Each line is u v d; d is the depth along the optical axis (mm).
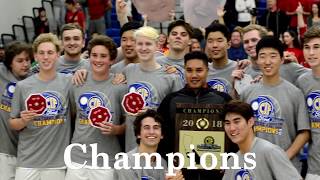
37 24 25000
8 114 11258
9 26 25891
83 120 10539
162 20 12383
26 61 11281
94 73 10555
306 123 9883
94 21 24328
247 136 8672
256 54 10109
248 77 10570
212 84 11039
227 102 9445
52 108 10703
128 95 10367
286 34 16672
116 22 25734
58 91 10742
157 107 10375
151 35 10406
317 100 9906
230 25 22703
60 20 25797
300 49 16562
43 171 10727
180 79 10586
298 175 8508
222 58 11047
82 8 24766
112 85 10555
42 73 10789
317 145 9891
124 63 11250
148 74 10477
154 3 12297
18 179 10805
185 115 9875
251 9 22641
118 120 10617
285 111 9805
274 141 9820
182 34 11008
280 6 21297
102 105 10500
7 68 11367
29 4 26953
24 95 10766
